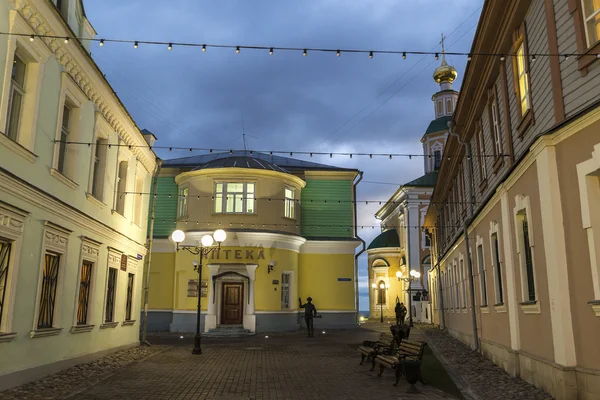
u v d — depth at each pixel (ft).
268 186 92.22
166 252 96.02
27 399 28.99
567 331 26.86
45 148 36.81
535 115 33.01
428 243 142.51
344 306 98.89
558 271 27.43
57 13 35.99
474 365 44.55
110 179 51.90
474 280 55.57
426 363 47.47
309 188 105.50
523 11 34.73
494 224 43.75
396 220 165.68
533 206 31.99
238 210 90.58
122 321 56.49
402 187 145.89
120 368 42.73
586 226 25.85
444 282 93.25
